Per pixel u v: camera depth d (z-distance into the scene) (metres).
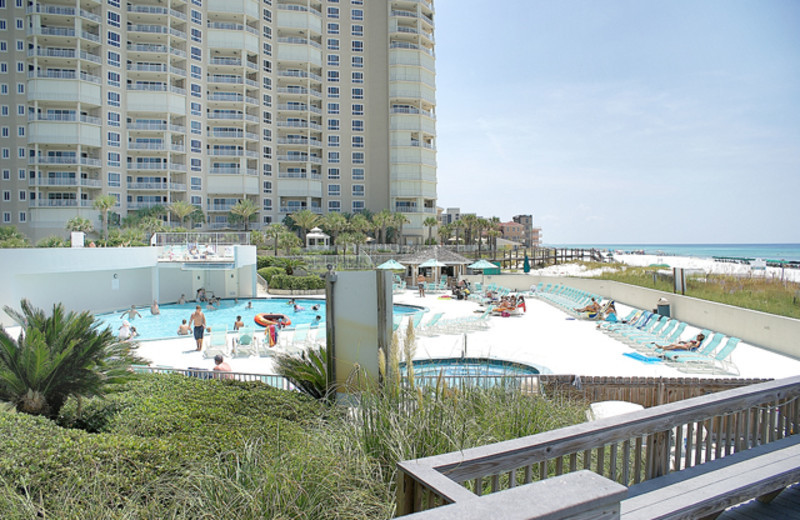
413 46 75.50
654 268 33.47
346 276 7.93
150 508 3.38
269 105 70.31
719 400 3.59
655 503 2.87
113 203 54.44
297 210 72.44
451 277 39.81
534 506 1.65
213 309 29.52
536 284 35.00
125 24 61.34
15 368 6.76
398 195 74.06
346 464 3.57
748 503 3.61
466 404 4.86
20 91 58.72
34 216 57.47
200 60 65.69
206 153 66.56
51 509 3.40
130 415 6.12
